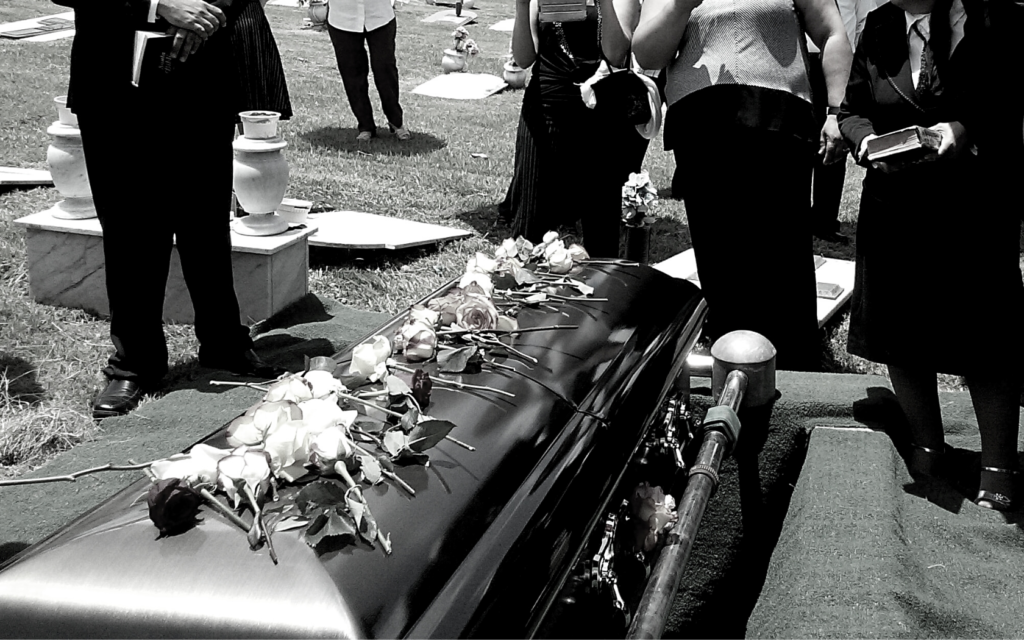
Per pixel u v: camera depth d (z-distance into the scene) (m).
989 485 2.65
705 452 2.10
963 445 2.92
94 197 3.29
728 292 3.63
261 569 1.05
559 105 4.15
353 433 1.32
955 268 2.55
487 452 1.36
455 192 6.90
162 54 3.10
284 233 4.39
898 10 2.57
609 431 1.57
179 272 4.18
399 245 5.08
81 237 4.14
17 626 1.04
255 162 4.19
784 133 3.38
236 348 3.72
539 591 1.17
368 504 1.18
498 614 1.08
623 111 3.85
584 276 2.24
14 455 3.03
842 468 2.66
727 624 2.90
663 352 1.95
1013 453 2.65
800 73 3.43
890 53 2.57
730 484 2.87
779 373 3.18
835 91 3.39
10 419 3.21
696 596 2.84
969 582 2.34
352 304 4.72
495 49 17.03
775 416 2.91
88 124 3.20
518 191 4.39
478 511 1.23
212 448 1.23
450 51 13.91
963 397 3.18
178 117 3.26
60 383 3.56
